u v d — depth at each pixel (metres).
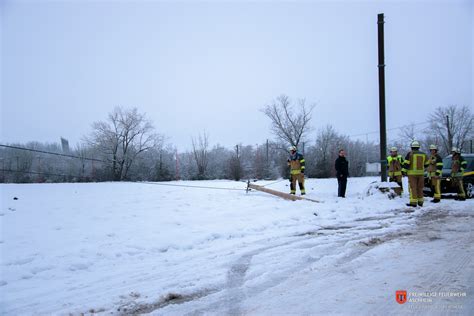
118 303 4.18
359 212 10.14
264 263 5.52
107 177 43.22
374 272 4.96
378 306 3.87
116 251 6.30
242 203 11.95
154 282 4.84
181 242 6.94
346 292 4.29
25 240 6.94
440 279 4.62
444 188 13.16
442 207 10.75
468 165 13.84
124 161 45.88
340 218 9.26
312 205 10.90
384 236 7.16
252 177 48.38
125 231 7.78
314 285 4.55
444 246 6.25
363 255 5.78
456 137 55.00
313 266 5.31
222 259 5.80
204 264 5.58
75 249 6.34
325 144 52.88
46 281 4.98
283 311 3.83
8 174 39.03
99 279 5.02
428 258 5.54
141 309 4.03
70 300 4.29
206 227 8.19
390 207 10.77
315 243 6.68
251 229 8.05
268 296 4.26
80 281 4.95
